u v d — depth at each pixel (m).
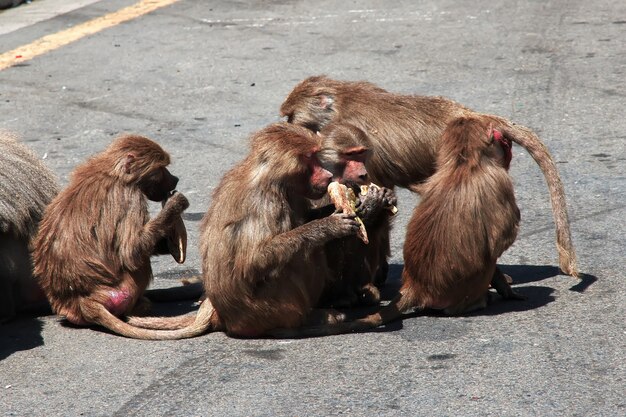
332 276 11.54
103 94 21.20
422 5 28.91
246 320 10.66
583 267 12.30
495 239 10.77
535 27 25.58
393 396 9.20
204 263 10.70
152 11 29.41
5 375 10.07
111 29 27.19
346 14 28.08
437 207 10.94
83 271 11.02
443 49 23.70
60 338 11.01
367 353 10.20
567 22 26.02
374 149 11.73
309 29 26.36
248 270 10.36
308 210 11.14
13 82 22.25
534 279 12.15
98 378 9.91
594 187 15.19
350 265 11.60
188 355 10.38
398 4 29.20
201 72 22.59
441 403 9.02
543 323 10.72
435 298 11.02
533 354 9.94
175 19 28.20
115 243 11.08
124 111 20.03
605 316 10.78
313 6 29.38
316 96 12.21
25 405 9.40
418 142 11.88
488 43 24.09
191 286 12.31
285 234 10.30
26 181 11.62
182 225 11.48
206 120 19.30
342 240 11.36
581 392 9.11
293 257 10.42
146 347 10.66
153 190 11.48
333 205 11.12
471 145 10.96
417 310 11.20
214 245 10.53
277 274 10.39
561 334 10.38
